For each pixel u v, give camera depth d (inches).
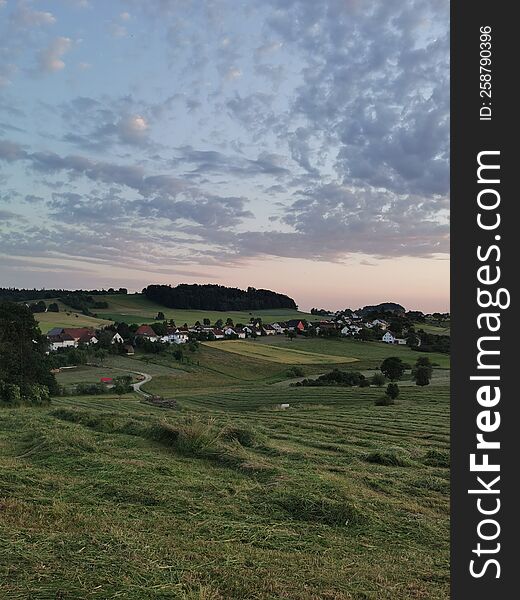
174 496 257.8
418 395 1496.1
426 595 175.5
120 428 484.7
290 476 310.7
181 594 154.0
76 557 171.6
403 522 252.5
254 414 943.0
